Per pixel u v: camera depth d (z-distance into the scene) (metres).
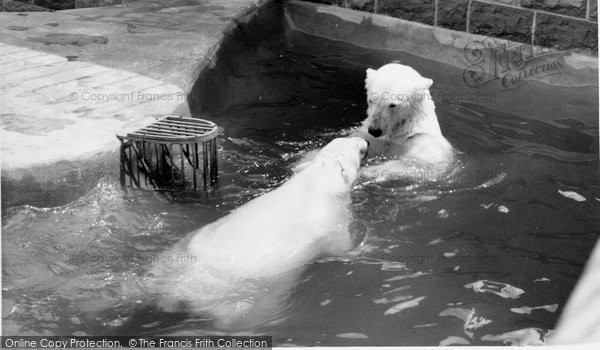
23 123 7.14
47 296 5.31
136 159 6.80
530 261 5.83
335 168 6.55
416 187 6.82
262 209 5.86
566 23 9.50
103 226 6.15
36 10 12.14
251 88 9.18
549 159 7.43
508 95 9.06
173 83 8.24
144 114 7.46
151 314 5.12
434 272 5.67
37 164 6.49
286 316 5.12
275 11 11.42
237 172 7.13
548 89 9.26
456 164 7.25
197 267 5.43
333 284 5.46
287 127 8.09
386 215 6.39
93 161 6.69
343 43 10.94
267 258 5.46
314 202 6.03
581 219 6.42
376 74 7.24
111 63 8.76
